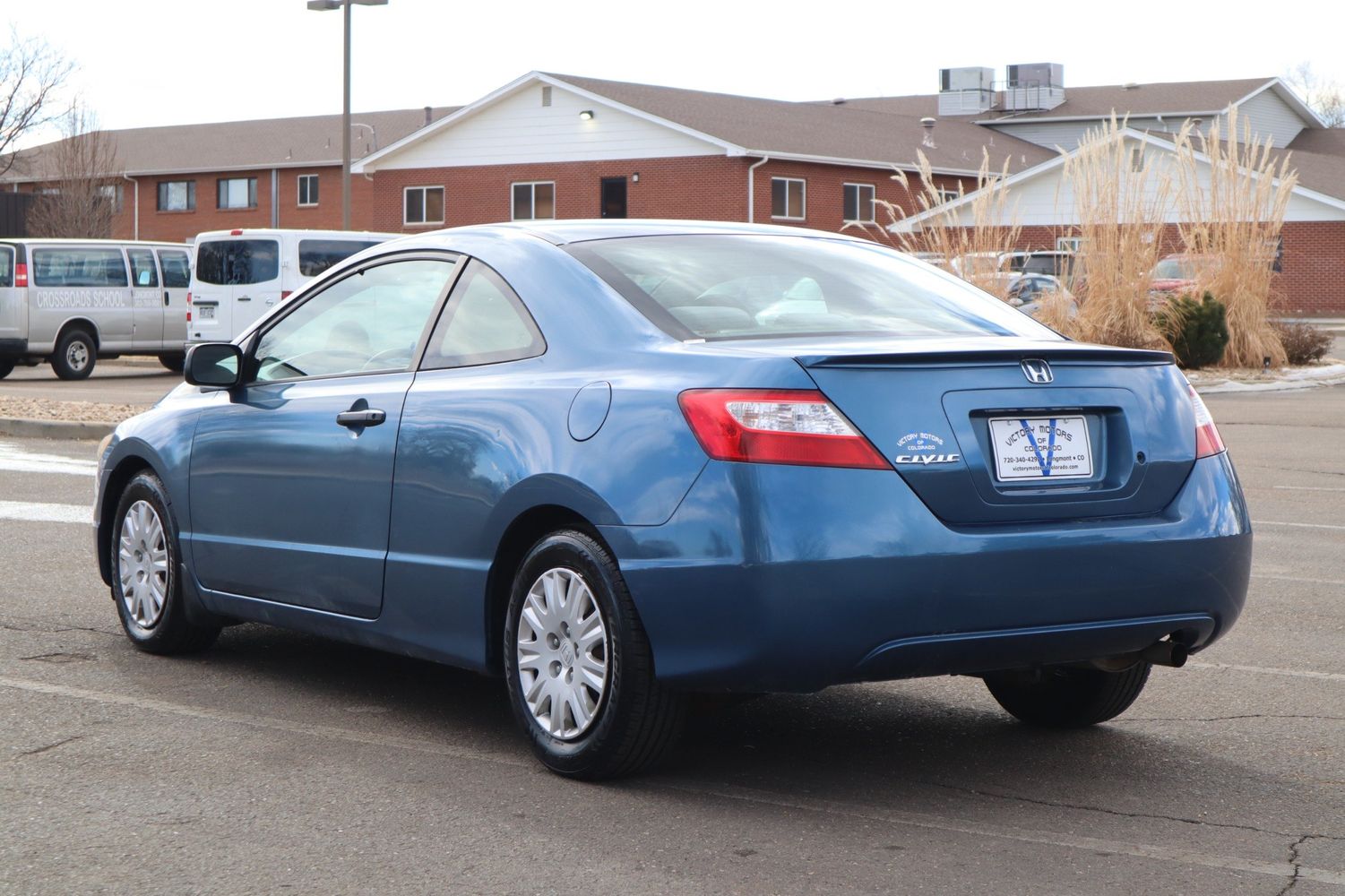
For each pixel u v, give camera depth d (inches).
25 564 326.3
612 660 170.7
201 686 226.4
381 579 199.0
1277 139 2507.4
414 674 236.7
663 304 182.9
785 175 1679.4
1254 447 588.4
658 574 164.4
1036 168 1752.0
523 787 177.8
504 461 181.0
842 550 157.6
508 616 184.2
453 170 1834.4
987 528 164.6
